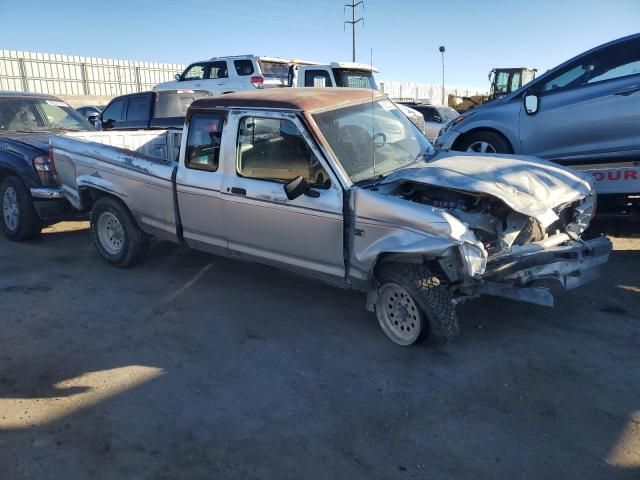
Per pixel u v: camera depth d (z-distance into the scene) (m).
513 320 4.72
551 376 3.84
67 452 3.17
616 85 6.13
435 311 3.94
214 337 4.57
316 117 4.53
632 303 5.01
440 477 2.92
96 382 3.90
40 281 5.91
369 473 2.96
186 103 12.19
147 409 3.58
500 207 4.30
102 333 4.67
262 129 4.73
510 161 4.87
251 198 4.78
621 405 3.49
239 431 3.34
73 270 6.27
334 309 5.06
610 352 4.14
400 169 4.65
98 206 6.18
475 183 4.13
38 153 6.98
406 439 3.23
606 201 6.35
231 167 4.94
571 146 6.52
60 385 3.87
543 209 4.10
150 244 6.28
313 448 3.18
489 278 3.99
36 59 30.08
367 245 4.16
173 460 3.09
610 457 3.03
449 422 3.38
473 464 3.01
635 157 5.99
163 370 4.06
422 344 4.26
